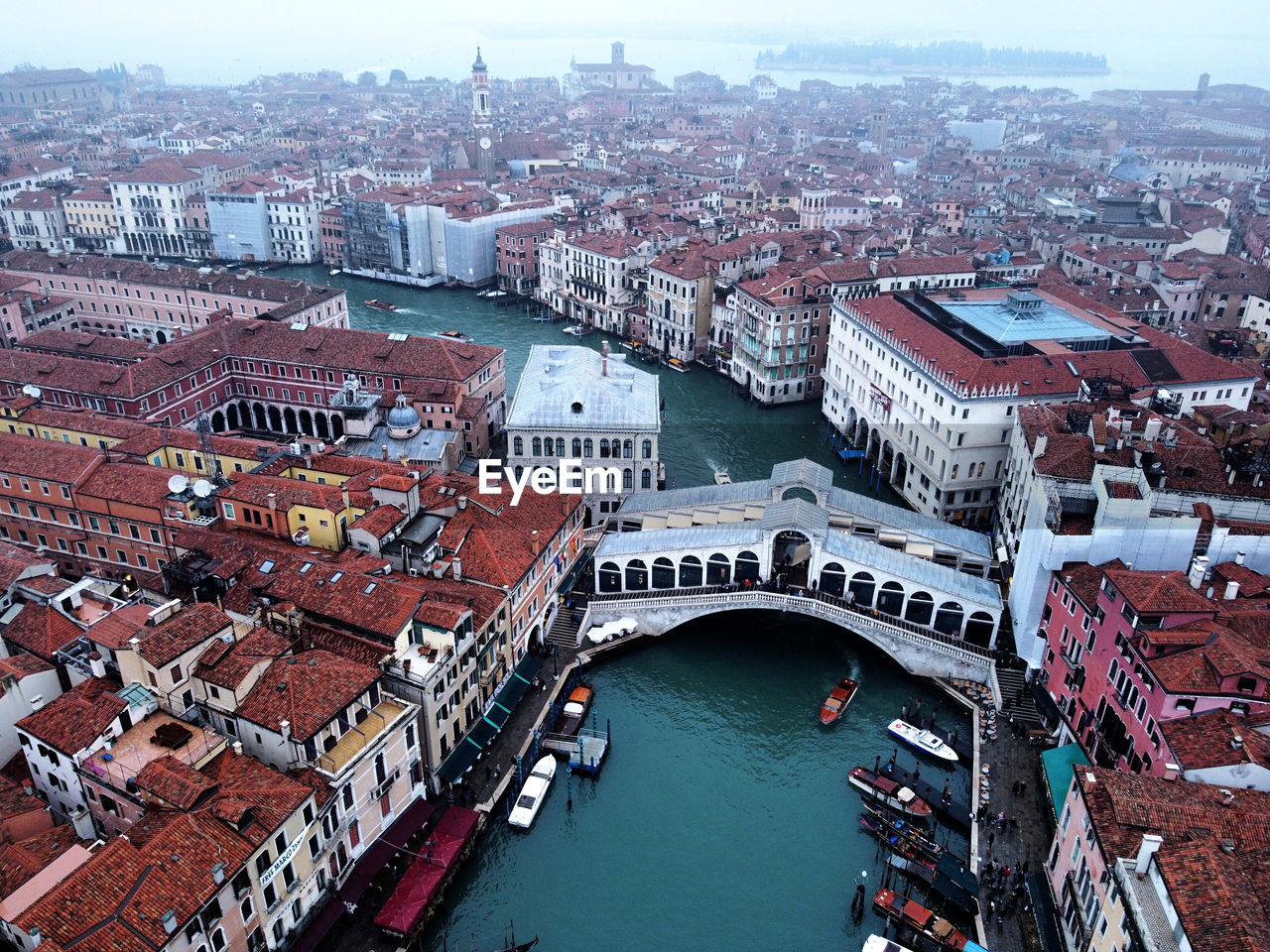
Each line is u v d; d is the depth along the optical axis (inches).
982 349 4589.1
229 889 2084.2
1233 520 3294.8
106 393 4842.5
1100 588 2795.3
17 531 3954.2
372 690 2630.4
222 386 5487.2
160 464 4217.5
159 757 2320.4
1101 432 3538.4
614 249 7485.2
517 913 2591.0
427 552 3248.0
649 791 3016.7
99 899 1945.1
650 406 4451.3
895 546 3850.9
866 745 3211.1
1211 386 4466.0
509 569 3294.8
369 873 2518.5
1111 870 2100.1
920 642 3437.5
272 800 2228.1
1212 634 2522.1
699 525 3973.9
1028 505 3624.5
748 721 3316.9
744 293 6210.6
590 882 2694.4
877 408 5123.0
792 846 2819.9
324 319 6535.4
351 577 2918.3
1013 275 7308.1
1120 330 4972.9
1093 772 2347.4
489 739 3043.8
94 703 2428.6
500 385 5610.2
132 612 2657.5
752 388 6274.6
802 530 3563.0
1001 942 2461.9
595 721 3287.4
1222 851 2020.2
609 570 3799.2
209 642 2546.8
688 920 2581.2
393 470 3725.4
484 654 3063.5
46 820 2391.7
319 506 3321.9
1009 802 2883.9
